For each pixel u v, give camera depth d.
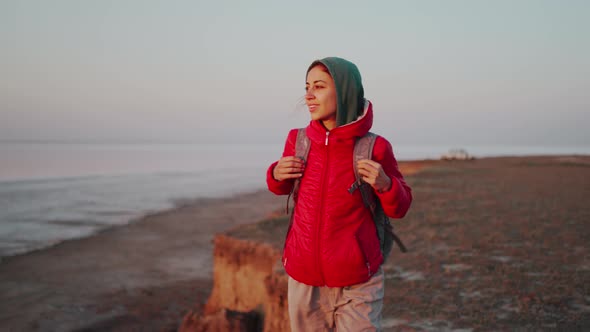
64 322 10.72
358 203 1.81
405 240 6.79
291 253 1.92
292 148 2.00
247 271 7.30
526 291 4.25
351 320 1.83
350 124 1.73
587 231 6.93
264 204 33.59
